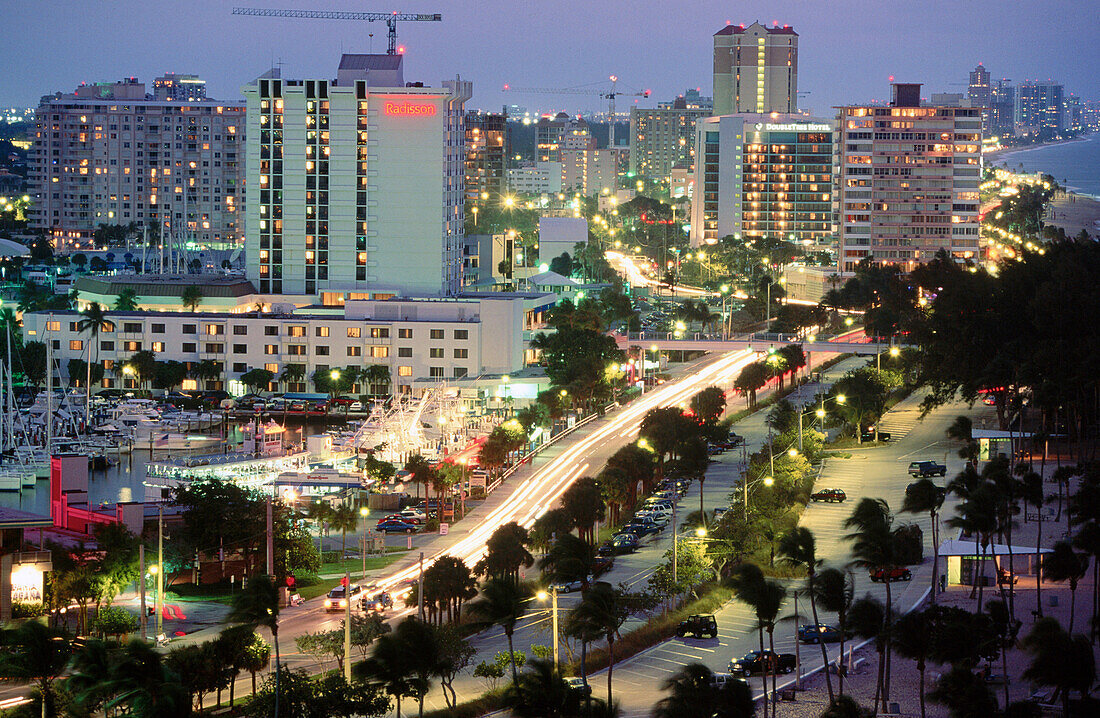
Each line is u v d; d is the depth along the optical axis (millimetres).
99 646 192375
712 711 194250
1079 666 194750
